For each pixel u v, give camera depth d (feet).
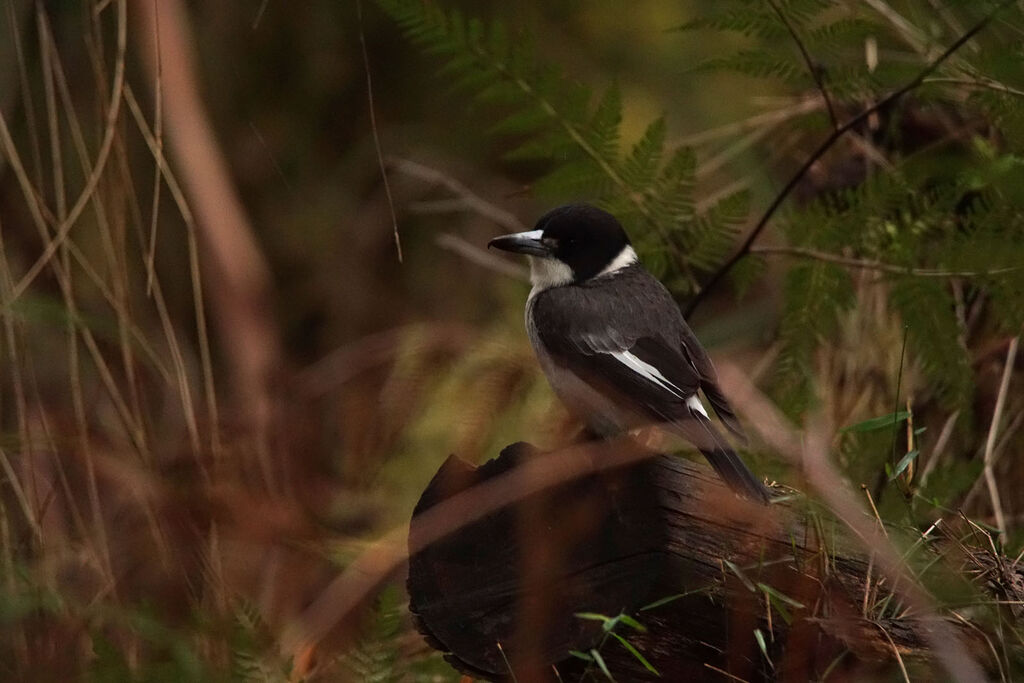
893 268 29.99
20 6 31.09
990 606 21.67
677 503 21.29
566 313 30.66
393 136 43.47
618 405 29.55
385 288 42.29
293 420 30.30
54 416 26.50
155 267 35.45
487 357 33.88
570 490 21.72
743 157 37.37
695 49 43.24
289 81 42.34
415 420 33.30
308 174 42.47
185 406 25.93
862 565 21.38
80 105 31.94
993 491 28.81
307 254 41.86
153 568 24.67
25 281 25.49
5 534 25.09
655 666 21.36
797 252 31.12
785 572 20.85
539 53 43.21
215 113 40.98
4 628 23.30
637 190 32.37
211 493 24.98
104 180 27.30
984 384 31.55
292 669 22.62
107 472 25.32
